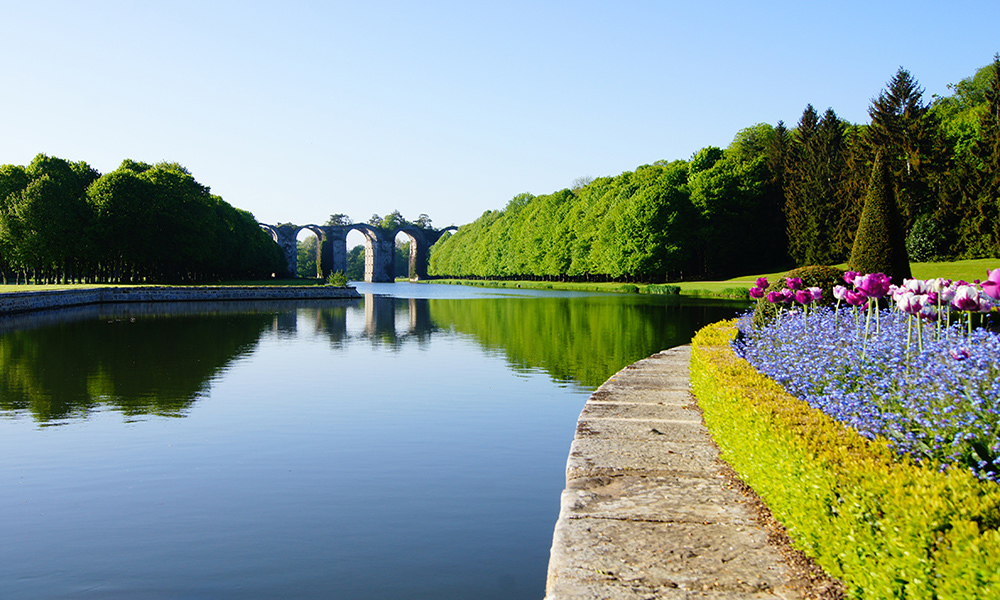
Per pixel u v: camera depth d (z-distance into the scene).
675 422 8.90
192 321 34.41
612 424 8.78
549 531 7.38
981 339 7.26
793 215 69.44
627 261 75.94
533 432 11.38
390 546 6.99
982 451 4.91
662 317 36.25
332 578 6.32
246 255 100.44
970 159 55.12
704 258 81.38
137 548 6.91
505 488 8.67
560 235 97.38
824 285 15.86
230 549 6.91
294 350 22.45
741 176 77.19
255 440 10.78
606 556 4.74
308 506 8.03
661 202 73.00
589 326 31.03
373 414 12.66
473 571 6.48
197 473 9.19
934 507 3.46
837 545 4.10
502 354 21.30
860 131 68.44
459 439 10.91
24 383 15.62
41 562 6.61
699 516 5.50
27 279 70.69
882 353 7.95
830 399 6.73
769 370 9.23
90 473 9.16
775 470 5.25
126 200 63.19
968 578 3.10
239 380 16.33
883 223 19.42
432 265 178.88
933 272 51.22
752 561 4.62
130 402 13.59
